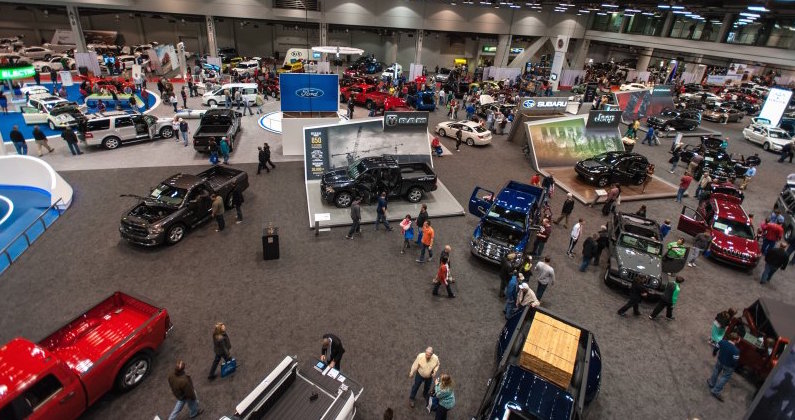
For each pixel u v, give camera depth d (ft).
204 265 40.50
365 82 129.49
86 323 28.55
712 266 46.75
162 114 93.91
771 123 103.96
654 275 38.99
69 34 155.12
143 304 29.12
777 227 46.88
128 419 25.04
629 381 30.01
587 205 60.03
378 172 52.95
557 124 75.00
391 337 32.42
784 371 15.11
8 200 53.67
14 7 154.20
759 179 76.13
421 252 43.27
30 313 33.06
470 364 30.35
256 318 33.63
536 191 51.01
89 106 93.04
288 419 21.45
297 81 71.41
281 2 141.49
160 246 43.34
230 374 28.30
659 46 154.51
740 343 30.99
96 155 68.33
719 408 28.32
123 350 25.62
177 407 23.95
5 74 90.63
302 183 61.21
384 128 62.85
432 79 158.10
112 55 145.48
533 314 31.30
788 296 41.73
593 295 39.68
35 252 41.22
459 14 159.84
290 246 44.50
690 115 106.11
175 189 46.01
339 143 60.90
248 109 99.55
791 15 112.37
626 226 45.34
